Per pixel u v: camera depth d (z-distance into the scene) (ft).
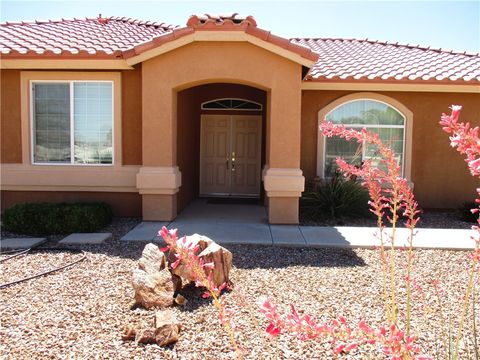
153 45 31.65
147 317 16.16
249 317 16.16
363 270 22.52
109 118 35.55
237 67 32.24
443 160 40.93
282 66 32.17
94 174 35.22
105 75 34.91
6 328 15.26
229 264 19.43
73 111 35.53
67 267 22.56
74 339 14.47
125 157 35.40
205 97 48.91
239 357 8.86
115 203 35.73
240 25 31.24
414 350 7.89
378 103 40.75
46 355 13.35
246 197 49.65
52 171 35.32
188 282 19.48
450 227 33.91
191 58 32.40
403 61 44.09
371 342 7.48
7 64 34.14
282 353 13.35
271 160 32.63
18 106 35.58
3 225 31.17
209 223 33.42
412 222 10.52
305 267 23.07
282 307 17.22
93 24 48.39
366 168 10.66
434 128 40.78
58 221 29.94
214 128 49.93
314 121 40.60
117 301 17.76
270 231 30.76
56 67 34.24
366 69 40.42
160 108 32.91
